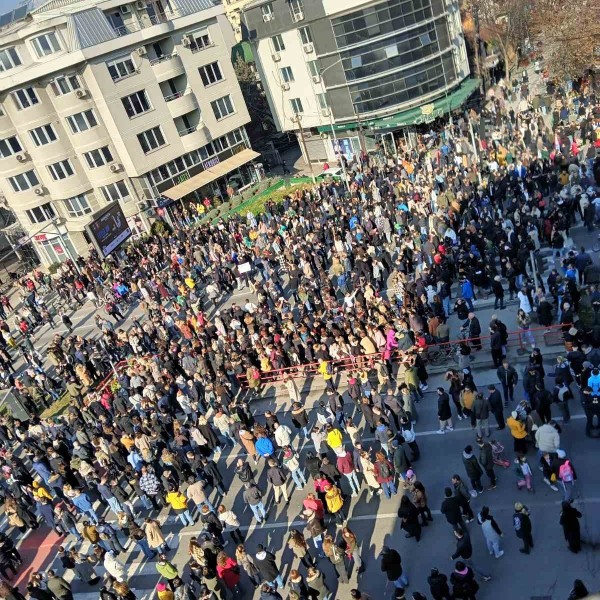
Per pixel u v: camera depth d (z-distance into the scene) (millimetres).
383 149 50625
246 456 19859
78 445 20109
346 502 16484
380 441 16531
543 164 30453
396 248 28156
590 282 20438
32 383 27844
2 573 17516
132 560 17000
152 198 48531
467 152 36938
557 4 50656
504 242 22844
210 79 51094
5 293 47250
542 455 14617
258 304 26984
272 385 22859
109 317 34906
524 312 19188
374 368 20344
